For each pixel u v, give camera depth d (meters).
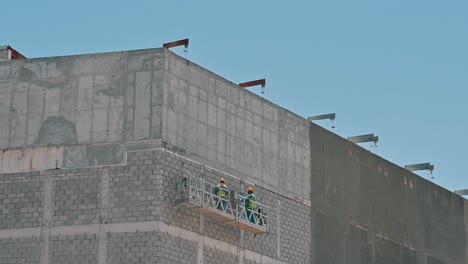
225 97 60.66
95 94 56.88
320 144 68.25
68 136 56.53
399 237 74.38
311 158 67.19
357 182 71.00
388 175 74.44
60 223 55.16
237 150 60.88
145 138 55.62
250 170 61.66
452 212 81.25
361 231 70.50
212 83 59.88
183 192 55.59
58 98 57.25
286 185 64.50
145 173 55.03
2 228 55.69
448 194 81.19
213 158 58.84
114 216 54.69
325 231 67.12
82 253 54.53
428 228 77.88
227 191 57.53
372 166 72.94
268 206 62.62
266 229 60.25
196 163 57.41
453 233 80.81
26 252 55.12
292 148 65.62
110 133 56.06
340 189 69.31
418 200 77.25
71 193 55.56
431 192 79.06
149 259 53.66
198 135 58.09
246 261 59.97
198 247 56.44
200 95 58.78
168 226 54.62
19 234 55.44
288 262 63.38
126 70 56.88
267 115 64.00
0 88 58.03
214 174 58.59
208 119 59.03
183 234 55.53
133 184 55.00
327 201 67.81
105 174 55.44
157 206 54.34
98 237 54.56
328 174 68.44
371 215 71.88
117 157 55.62
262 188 62.41
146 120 55.91
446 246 79.62
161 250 53.94
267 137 63.66
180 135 56.78
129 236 54.25
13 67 58.25
